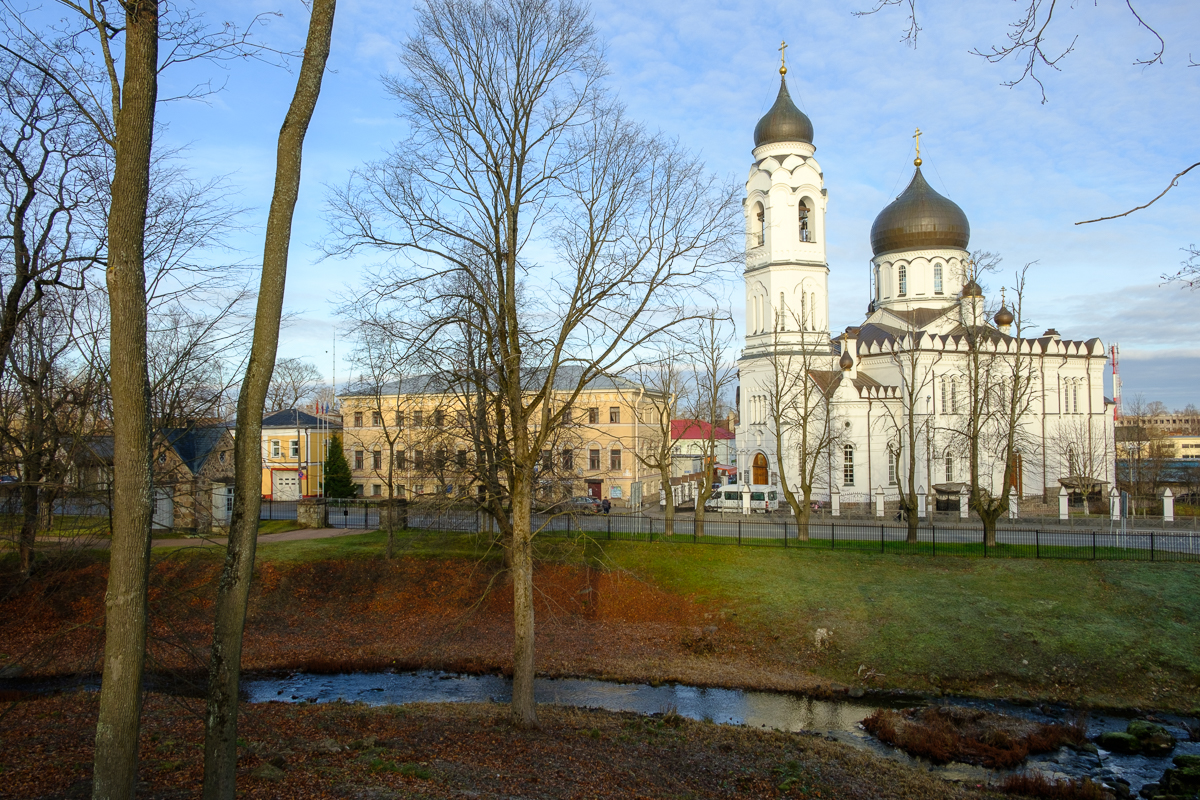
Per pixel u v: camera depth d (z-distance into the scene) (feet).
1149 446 313.32
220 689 32.22
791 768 57.67
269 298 33.37
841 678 87.04
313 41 34.14
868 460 194.08
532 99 58.70
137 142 29.27
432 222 59.31
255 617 105.81
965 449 175.83
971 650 88.99
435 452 100.78
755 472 212.84
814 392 195.31
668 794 50.55
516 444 61.05
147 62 29.58
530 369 69.97
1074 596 98.68
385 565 117.39
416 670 90.58
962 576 107.04
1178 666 84.28
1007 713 77.25
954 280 223.10
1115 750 68.23
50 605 99.40
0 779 47.85
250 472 33.01
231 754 32.24
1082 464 200.23
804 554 118.73
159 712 66.44
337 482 200.54
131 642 28.53
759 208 207.82
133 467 28.73
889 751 67.46
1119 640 88.58
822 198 203.21
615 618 106.22
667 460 163.32
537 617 106.22
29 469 78.38
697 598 107.34
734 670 89.15
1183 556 109.81
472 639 100.01
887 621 96.27
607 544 124.67
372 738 58.49
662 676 87.04
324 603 110.52
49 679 83.10
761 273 206.28
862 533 141.49
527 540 62.54
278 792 44.27
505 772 51.55
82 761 51.80
